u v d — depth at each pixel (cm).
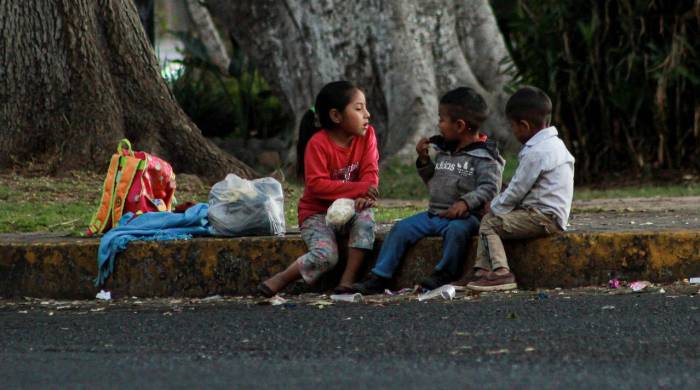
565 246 1298
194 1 5338
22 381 873
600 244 1297
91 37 2545
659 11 2861
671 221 1614
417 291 1299
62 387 847
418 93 3528
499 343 973
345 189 1327
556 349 941
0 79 2502
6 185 2328
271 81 3859
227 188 1440
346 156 1338
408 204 2462
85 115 2520
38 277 1427
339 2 3647
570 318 1079
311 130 1370
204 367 908
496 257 1270
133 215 1496
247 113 4284
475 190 1302
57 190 2314
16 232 1798
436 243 1321
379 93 3634
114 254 1394
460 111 1309
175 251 1387
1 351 1016
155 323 1142
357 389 812
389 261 1317
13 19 2506
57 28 2517
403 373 863
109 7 2581
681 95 2892
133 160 1536
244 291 1372
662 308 1115
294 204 2309
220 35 6794
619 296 1205
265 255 1366
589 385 810
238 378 861
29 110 2516
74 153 2500
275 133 4406
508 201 1281
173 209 1609
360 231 1321
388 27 3578
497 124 3619
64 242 1442
